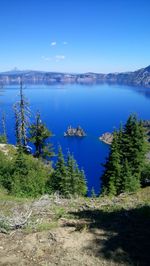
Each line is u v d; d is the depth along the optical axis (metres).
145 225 12.85
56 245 11.04
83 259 10.10
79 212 15.67
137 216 14.34
